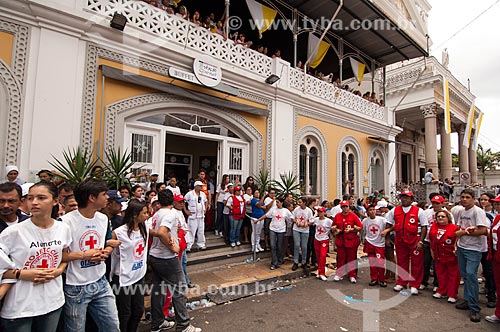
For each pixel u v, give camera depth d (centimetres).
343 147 1122
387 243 604
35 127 480
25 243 211
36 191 219
